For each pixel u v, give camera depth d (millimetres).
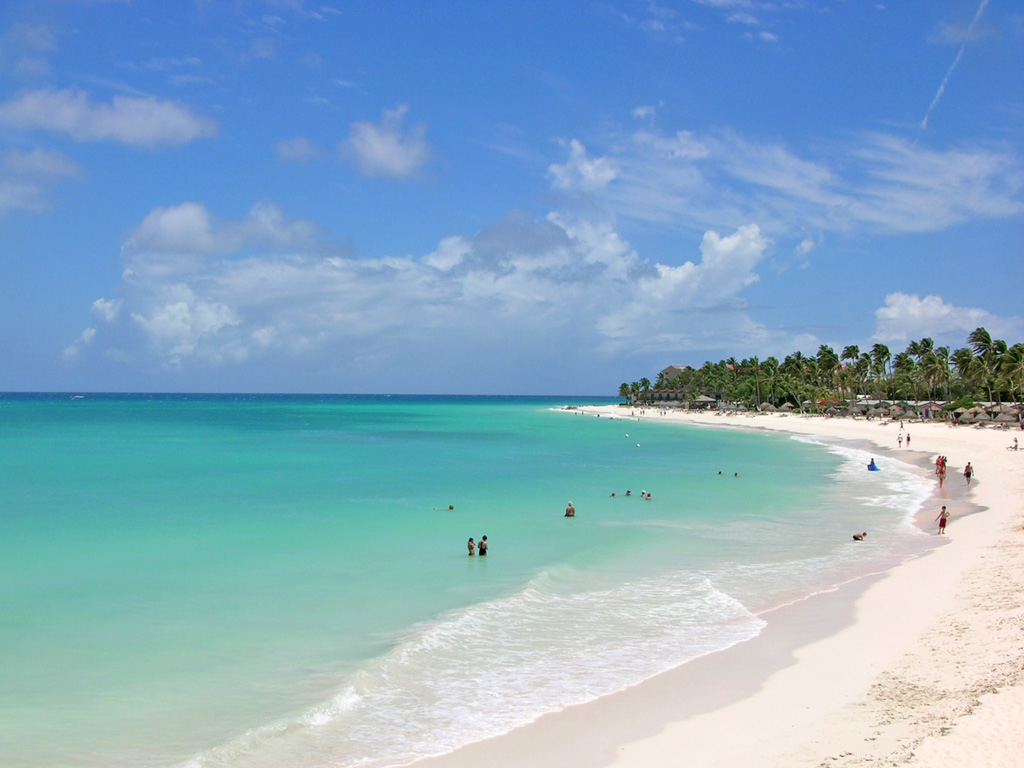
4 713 13109
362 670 14992
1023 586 19453
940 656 14945
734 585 22062
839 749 11008
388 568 24094
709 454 71625
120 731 12430
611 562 25094
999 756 10078
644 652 16266
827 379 164500
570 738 12109
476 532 30312
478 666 15438
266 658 15906
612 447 81250
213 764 11312
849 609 19125
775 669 15031
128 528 30672
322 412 198000
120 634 17406
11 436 88688
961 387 129875
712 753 11320
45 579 22391
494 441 90500
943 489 43406
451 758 11469
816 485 46750
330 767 11242
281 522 32312
